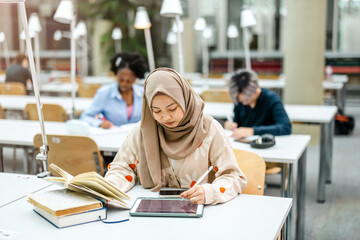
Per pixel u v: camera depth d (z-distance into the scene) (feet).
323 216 9.43
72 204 4.08
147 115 4.99
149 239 3.73
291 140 8.09
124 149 5.44
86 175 4.44
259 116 8.92
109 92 9.50
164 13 9.26
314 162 14.08
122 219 4.16
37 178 5.60
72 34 10.12
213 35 35.88
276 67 33.42
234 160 5.10
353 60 31.24
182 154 5.03
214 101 14.58
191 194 4.47
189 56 31.50
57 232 3.87
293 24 16.34
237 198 4.82
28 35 5.01
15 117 17.10
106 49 31.55
